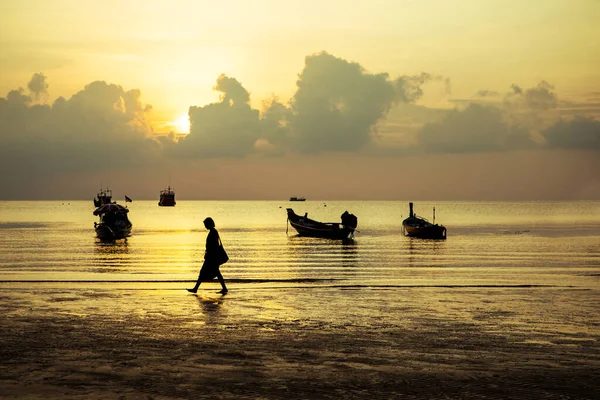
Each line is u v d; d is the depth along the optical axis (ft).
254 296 56.18
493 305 51.19
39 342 35.78
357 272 84.28
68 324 41.55
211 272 58.54
